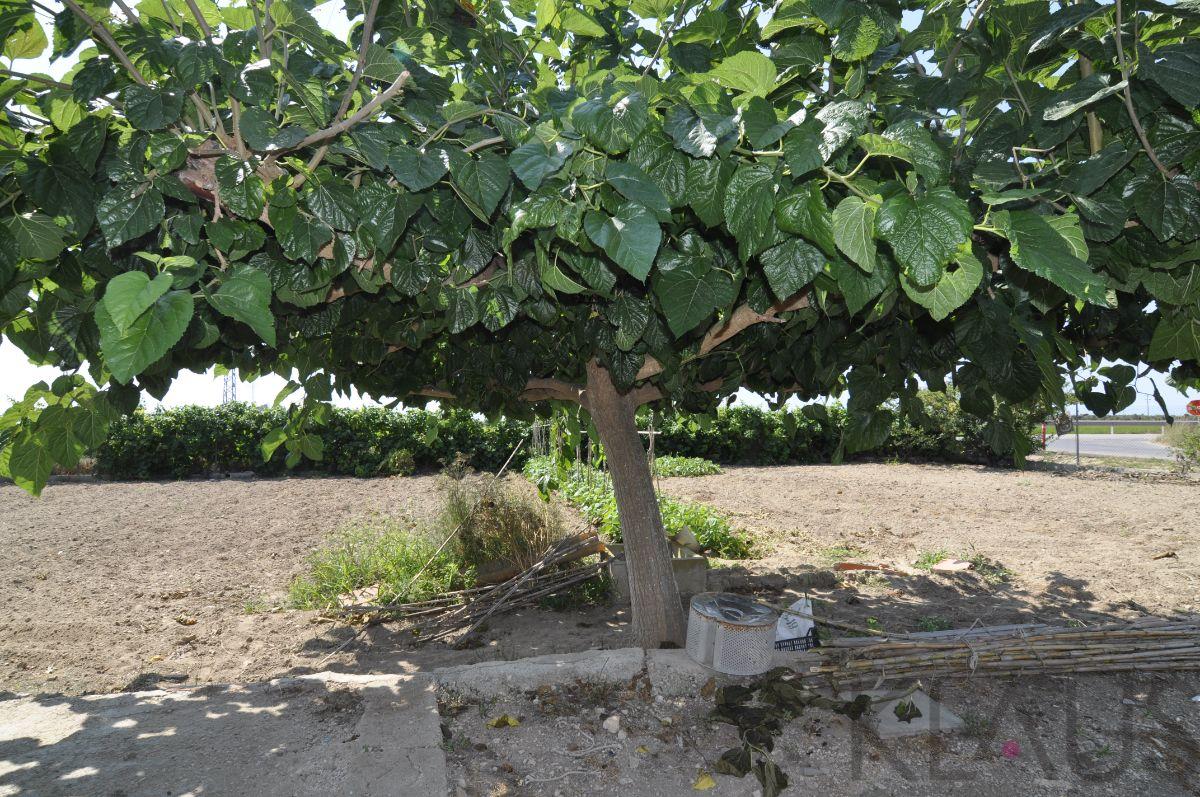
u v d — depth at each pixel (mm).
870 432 3465
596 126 1542
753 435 17797
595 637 5059
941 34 1895
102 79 1569
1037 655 4008
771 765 3090
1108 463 17516
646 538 4637
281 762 3197
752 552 7926
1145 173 1717
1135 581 6328
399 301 2846
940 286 1604
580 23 2156
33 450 3010
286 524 9805
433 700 3752
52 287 2406
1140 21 1776
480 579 6371
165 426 15195
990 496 11906
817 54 1797
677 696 3855
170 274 1272
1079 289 1365
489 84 2186
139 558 7949
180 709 3838
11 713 3855
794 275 1739
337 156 1837
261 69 1520
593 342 2961
